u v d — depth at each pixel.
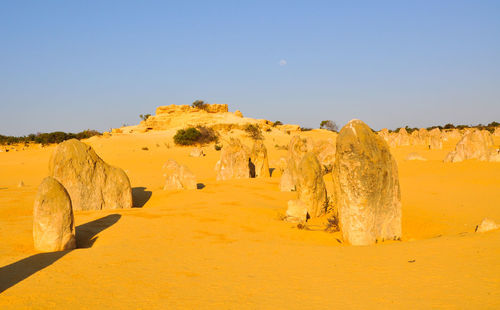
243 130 88.50
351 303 6.96
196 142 76.88
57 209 11.11
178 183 24.41
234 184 26.98
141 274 8.91
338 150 12.54
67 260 9.97
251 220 15.89
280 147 73.19
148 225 14.33
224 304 7.10
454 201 20.22
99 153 61.41
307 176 17.09
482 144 34.72
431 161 38.59
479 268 8.18
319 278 8.50
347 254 10.45
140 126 102.12
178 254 10.77
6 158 60.75
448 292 7.14
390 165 12.81
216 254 10.79
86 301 7.27
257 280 8.47
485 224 11.92
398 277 8.21
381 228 12.66
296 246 11.78
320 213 17.47
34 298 7.38
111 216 15.59
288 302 7.14
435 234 14.02
